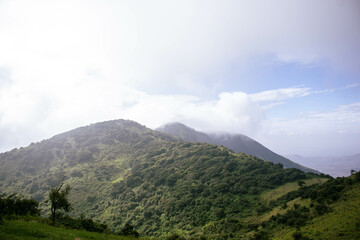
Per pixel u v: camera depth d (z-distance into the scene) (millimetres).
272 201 99812
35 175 195625
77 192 157125
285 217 75500
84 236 27203
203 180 136625
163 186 145250
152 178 157125
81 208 139875
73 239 23547
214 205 109750
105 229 57469
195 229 96625
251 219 90375
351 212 61469
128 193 143875
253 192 112625
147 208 125125
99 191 162250
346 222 57094
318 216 68125
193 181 138250
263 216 88812
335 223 58938
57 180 174750
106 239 28812
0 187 174125
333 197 75125
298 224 68375
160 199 129750
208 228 92875
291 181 116875
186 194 126312
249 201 107250
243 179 125062
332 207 69562
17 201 44188
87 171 192375
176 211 114500
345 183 82062
